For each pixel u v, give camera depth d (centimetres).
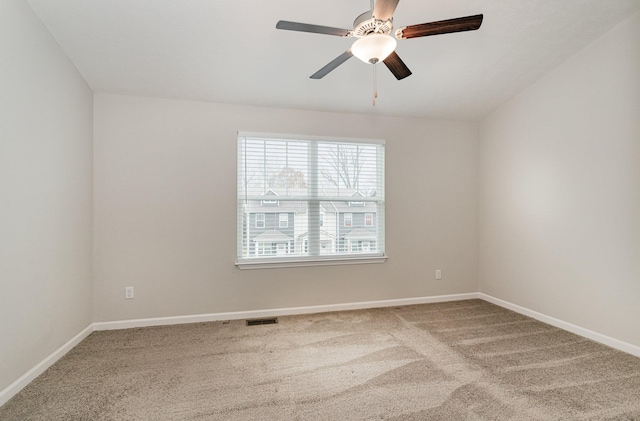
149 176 308
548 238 312
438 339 278
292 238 348
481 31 251
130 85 291
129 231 304
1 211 182
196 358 242
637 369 223
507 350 255
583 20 245
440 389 201
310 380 212
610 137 257
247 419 172
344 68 287
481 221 400
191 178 318
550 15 238
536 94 321
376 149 374
